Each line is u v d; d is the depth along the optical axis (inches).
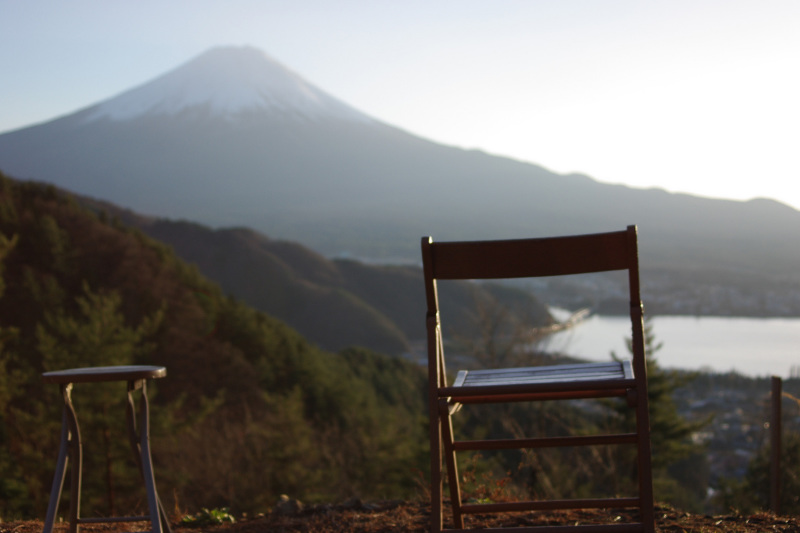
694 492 637.3
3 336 481.1
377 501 112.7
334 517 99.3
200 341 1443.2
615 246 64.6
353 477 704.4
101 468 459.8
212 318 1657.2
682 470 674.8
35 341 629.3
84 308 501.7
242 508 599.8
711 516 92.7
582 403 594.6
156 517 68.9
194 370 1353.3
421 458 490.9
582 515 96.5
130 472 482.9
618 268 65.9
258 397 1343.5
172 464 579.8
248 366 1432.1
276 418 714.8
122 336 497.7
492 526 92.9
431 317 68.6
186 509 117.6
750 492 439.2
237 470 635.5
